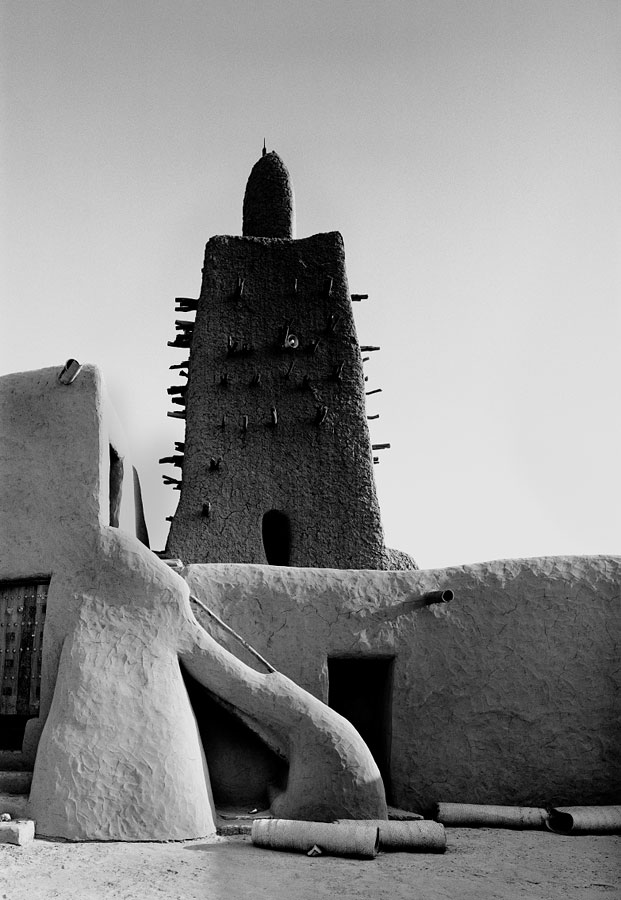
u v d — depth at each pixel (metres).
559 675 9.54
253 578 9.71
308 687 9.38
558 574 9.84
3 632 8.95
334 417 12.63
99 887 5.84
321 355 12.92
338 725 8.32
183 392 14.72
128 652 8.20
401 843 7.41
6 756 8.44
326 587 9.76
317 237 13.50
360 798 8.03
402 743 9.41
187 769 7.75
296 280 13.19
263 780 8.78
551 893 6.07
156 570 8.66
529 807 9.05
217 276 13.07
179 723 7.94
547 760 9.34
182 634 8.50
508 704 9.48
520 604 9.73
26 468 9.27
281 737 8.41
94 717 7.75
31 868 6.30
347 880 6.35
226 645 9.25
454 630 9.70
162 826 7.40
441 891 6.08
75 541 8.89
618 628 9.68
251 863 6.79
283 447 12.38
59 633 8.58
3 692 8.82
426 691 9.52
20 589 9.02
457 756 9.37
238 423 12.38
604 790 9.30
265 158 14.73
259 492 12.11
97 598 8.56
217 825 7.99
